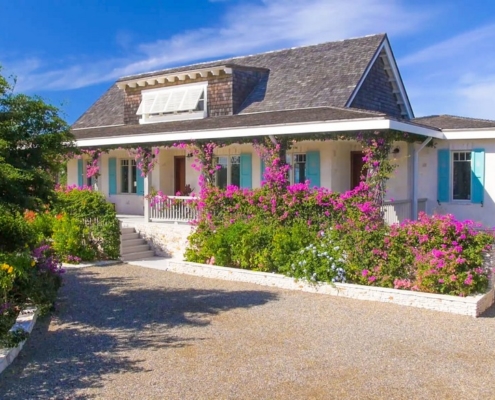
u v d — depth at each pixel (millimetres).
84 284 13094
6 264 8523
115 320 9656
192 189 21281
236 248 14188
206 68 21172
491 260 11102
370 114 14336
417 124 14805
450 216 11383
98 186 22938
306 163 18297
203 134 16922
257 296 11734
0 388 6461
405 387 6566
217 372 7035
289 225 14031
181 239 17344
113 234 16750
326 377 6883
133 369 7133
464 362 7488
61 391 6379
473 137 15898
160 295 11844
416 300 10742
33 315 9203
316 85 20250
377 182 13523
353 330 9078
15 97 8938
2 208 8359
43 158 9367
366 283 11859
